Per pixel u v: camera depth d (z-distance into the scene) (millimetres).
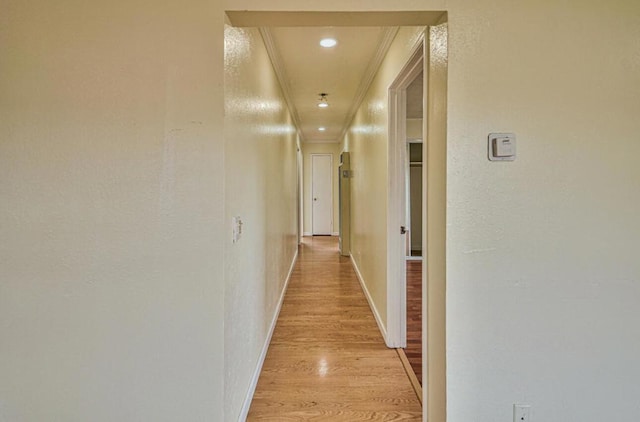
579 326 1503
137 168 1436
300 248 7586
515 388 1507
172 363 1465
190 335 1460
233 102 1616
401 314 2809
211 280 1453
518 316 1497
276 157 3453
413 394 2178
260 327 2486
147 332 1460
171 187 1440
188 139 1436
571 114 1472
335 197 9406
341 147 8438
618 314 1504
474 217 1474
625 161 1483
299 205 7930
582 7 1460
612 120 1479
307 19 1505
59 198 1434
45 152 1425
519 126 1467
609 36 1466
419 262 6023
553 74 1465
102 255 1446
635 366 1514
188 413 1470
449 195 1463
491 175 1469
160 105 1428
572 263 1495
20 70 1411
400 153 2752
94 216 1438
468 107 1457
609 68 1470
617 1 1460
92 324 1454
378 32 2574
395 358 2637
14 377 1457
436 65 1588
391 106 2717
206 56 1428
